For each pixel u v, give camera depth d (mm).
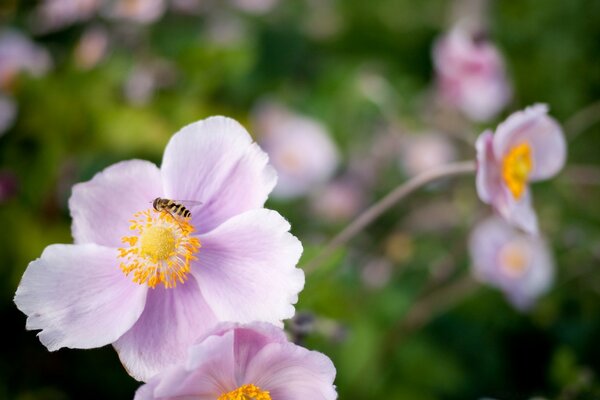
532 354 472
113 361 399
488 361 453
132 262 266
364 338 411
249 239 260
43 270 257
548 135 323
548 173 328
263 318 254
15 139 428
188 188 267
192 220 268
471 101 547
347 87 588
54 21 493
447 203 542
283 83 591
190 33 527
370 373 411
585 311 492
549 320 480
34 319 254
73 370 397
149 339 261
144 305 264
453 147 577
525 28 639
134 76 441
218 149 267
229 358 250
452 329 459
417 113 580
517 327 481
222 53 431
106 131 418
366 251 516
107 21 492
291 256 254
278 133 527
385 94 576
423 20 682
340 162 562
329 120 576
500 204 308
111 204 271
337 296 398
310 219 523
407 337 444
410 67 674
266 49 607
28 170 421
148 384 244
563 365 388
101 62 451
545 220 502
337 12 680
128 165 272
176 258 266
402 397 422
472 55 527
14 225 411
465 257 491
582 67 611
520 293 458
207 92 450
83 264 262
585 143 585
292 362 252
